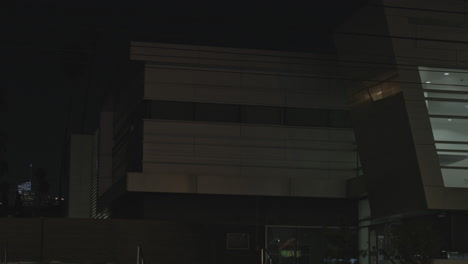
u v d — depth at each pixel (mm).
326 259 37531
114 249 31375
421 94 32250
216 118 37875
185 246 33250
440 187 30500
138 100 38562
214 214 37125
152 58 37000
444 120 33719
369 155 34938
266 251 34719
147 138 37000
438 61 33219
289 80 38719
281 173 38031
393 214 32625
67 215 56875
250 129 38062
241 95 38094
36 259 30172
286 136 38406
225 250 36281
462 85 33781
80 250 30891
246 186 36969
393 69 32812
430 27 33594
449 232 30781
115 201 42688
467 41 33812
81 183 55688
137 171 37969
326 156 38656
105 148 49938
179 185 36281
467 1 33812
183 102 37625
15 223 30375
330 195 37719
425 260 28531
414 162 31062
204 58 37562
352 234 36000
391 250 33094
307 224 37906
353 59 36188
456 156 33031
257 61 38094
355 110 36281
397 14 33312
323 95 38906
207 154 37469
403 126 31906
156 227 32594
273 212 37719
